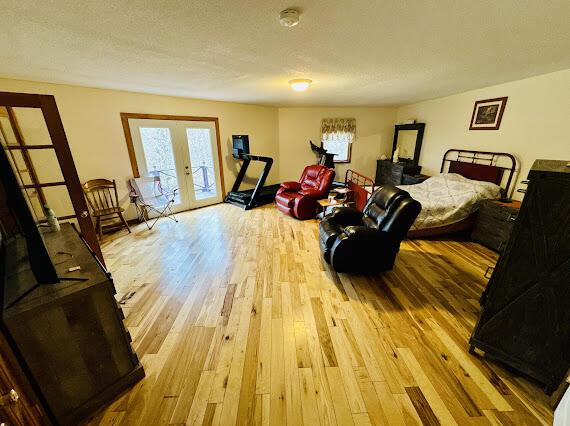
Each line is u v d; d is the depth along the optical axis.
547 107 2.89
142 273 2.65
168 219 4.43
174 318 1.96
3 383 0.86
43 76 2.82
